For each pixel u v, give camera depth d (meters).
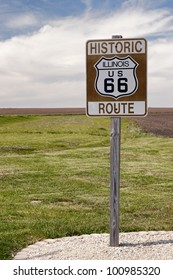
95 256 6.34
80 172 16.19
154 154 22.17
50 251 6.77
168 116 82.12
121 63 6.68
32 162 18.94
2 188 13.05
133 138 31.77
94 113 6.77
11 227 8.47
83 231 8.14
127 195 12.02
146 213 9.93
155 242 7.05
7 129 44.22
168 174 15.71
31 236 7.79
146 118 69.50
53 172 16.11
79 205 10.91
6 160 19.58
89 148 25.59
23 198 11.66
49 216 9.59
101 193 12.41
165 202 11.15
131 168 17.17
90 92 6.77
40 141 30.75
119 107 6.70
